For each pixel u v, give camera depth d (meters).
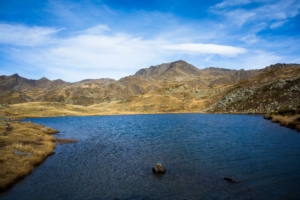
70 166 28.58
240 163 28.41
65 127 78.00
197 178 23.62
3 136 41.59
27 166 26.91
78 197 19.52
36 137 45.34
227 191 20.14
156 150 37.25
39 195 19.92
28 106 159.38
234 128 62.97
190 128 66.56
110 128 72.94
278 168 25.89
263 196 18.94
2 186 21.02
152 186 21.78
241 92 144.12
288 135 47.12
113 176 24.72
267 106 110.19
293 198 18.42
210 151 35.44
